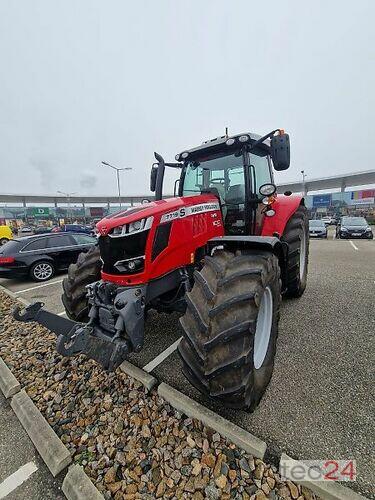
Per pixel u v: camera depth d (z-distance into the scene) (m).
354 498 1.27
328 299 3.87
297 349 2.55
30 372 2.54
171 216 2.25
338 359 2.36
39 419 1.91
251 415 1.79
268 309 2.07
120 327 1.91
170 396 1.94
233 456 1.53
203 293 1.72
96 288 2.20
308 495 1.33
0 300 5.03
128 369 2.31
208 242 2.24
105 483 1.46
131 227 2.11
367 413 1.75
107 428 1.82
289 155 2.50
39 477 1.56
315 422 1.71
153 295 2.20
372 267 5.99
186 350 1.68
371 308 3.47
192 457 1.55
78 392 2.20
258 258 1.89
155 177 3.25
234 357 1.52
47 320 2.02
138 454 1.60
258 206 2.89
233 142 2.63
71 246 7.27
